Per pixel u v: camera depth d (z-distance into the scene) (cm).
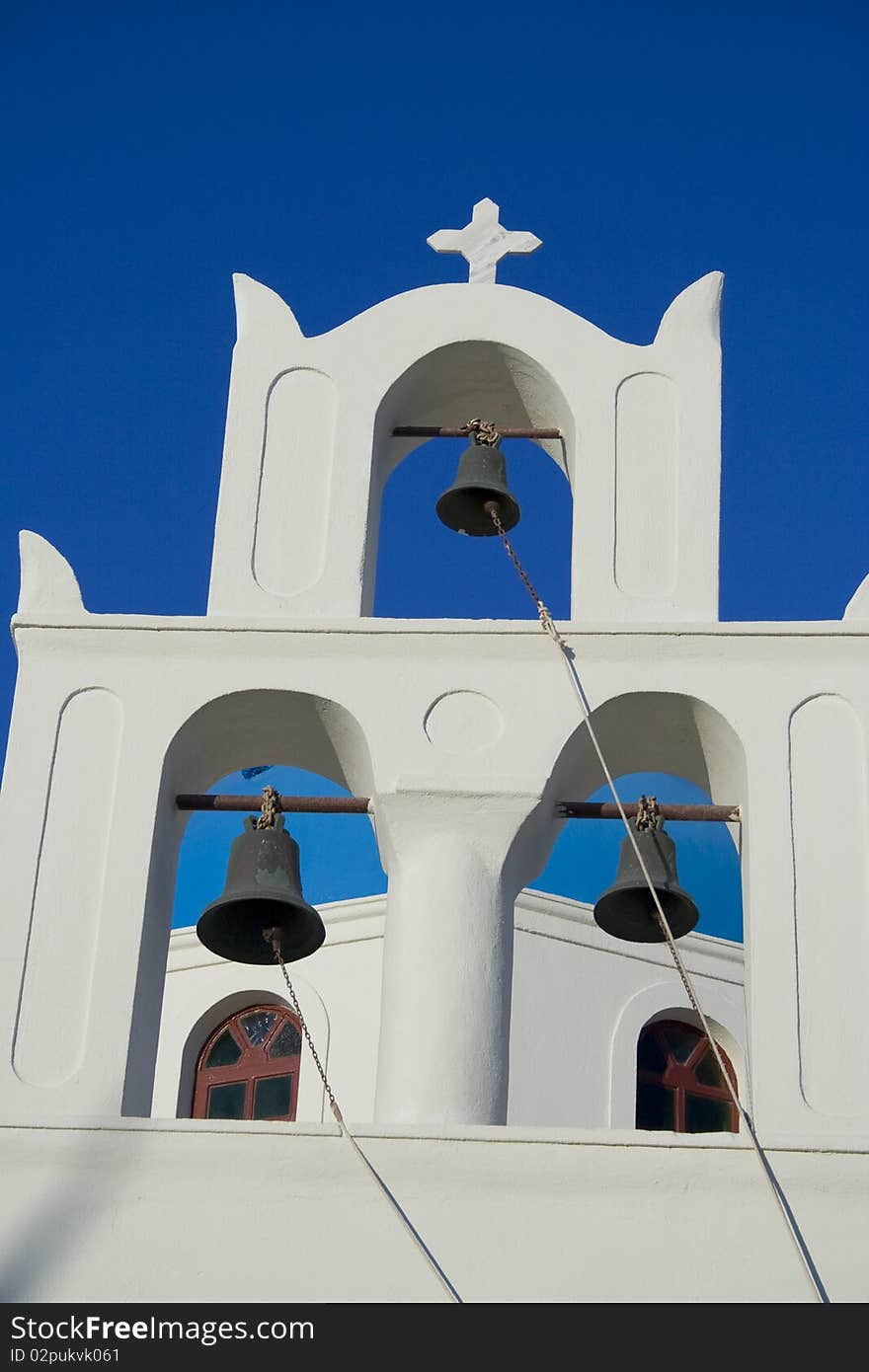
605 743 1130
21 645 1122
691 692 1098
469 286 1252
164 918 1096
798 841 1065
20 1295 939
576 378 1216
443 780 1084
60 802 1083
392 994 1057
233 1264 948
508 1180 964
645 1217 955
